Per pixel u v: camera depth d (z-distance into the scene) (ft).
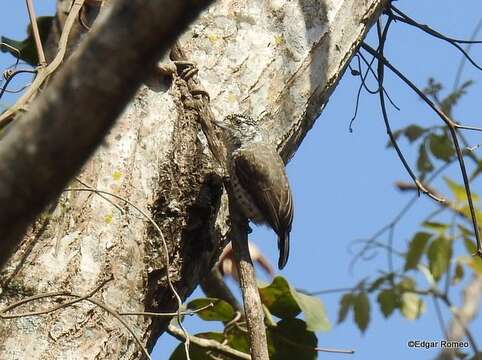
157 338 26.03
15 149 11.10
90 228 23.40
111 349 22.56
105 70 11.28
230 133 29.01
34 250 22.65
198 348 37.24
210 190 26.58
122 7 11.35
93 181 24.07
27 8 26.99
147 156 25.26
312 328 36.63
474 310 35.99
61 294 21.43
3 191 11.07
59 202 23.16
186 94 26.89
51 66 25.17
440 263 38.96
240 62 28.86
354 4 31.71
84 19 27.40
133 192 24.57
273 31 29.71
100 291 22.90
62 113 11.18
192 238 26.40
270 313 37.37
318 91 30.14
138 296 23.98
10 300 22.03
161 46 11.44
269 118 29.17
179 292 26.21
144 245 24.44
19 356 21.38
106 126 11.42
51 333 21.88
